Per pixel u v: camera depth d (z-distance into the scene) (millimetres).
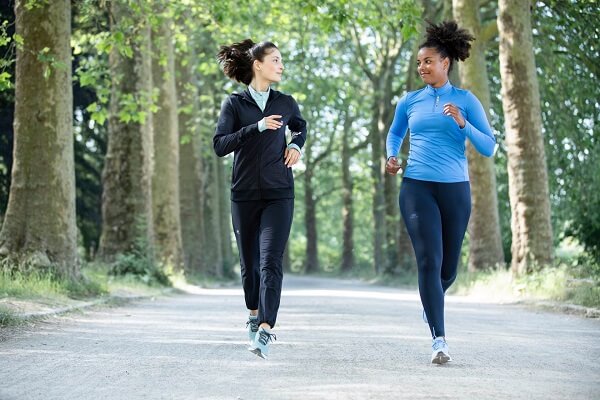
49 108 14172
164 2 19266
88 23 20469
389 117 38000
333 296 19062
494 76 26078
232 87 32969
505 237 26250
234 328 10039
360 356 7184
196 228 31766
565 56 22453
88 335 8953
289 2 23781
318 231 80250
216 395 5309
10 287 12023
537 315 12500
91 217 30938
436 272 6867
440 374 6113
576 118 22375
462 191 7086
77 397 5258
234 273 40562
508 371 6281
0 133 25641
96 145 30609
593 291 13570
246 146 6902
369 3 21094
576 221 22312
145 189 21625
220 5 20062
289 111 7129
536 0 20969
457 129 7105
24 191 14078
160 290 19516
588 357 7129
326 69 38969
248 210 6969
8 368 6434
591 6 20641
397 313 12547
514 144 18484
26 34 14211
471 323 10742
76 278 14281
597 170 21531
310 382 5766
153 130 25906
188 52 31078
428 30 7305
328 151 56344
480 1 22625
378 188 44906
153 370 6387
